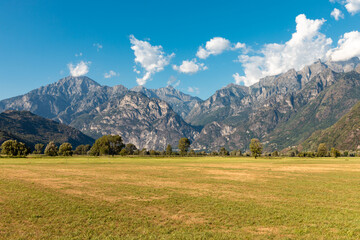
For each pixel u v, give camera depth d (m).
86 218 23.45
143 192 37.09
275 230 20.27
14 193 35.28
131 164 108.56
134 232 19.69
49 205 28.28
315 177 58.97
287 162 132.62
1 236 18.53
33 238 18.28
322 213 25.41
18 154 165.12
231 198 32.94
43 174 62.19
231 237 18.59
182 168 86.94
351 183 48.25
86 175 60.91
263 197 33.72
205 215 24.72
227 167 92.56
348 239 18.17
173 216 24.36
